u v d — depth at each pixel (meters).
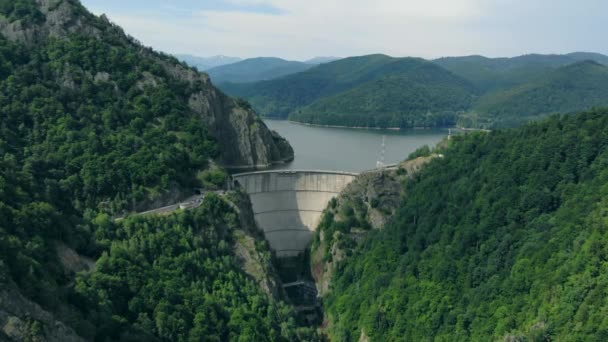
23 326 101.44
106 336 123.81
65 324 113.69
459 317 171.12
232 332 158.12
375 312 194.88
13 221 128.50
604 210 162.25
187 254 182.25
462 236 198.00
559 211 179.62
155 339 137.12
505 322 155.25
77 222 169.50
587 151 192.88
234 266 197.00
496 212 196.00
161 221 195.12
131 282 148.00
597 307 136.12
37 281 113.69
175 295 154.62
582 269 148.75
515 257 175.12
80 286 129.88
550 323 141.88
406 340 182.12
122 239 178.12
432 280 193.38
